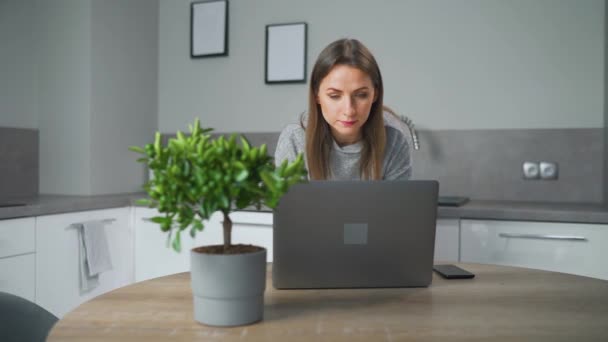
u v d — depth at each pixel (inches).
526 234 94.5
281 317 43.6
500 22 119.0
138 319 42.8
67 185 125.7
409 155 85.6
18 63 123.5
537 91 117.0
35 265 96.5
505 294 51.4
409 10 124.8
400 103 125.7
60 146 126.0
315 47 132.3
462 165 121.7
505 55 118.9
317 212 50.6
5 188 118.5
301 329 40.3
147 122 142.9
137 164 139.4
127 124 135.3
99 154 126.3
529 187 117.7
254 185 38.2
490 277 59.1
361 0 128.2
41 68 127.4
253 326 41.1
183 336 38.5
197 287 40.9
